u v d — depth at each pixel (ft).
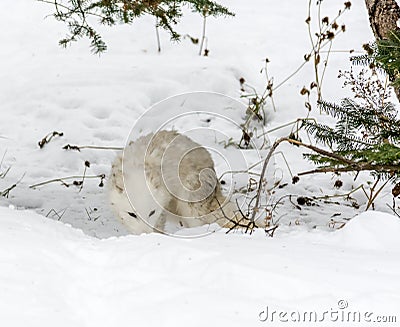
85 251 10.34
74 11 13.74
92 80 18.99
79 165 15.81
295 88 18.84
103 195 14.48
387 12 12.92
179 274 9.75
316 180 15.28
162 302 9.25
